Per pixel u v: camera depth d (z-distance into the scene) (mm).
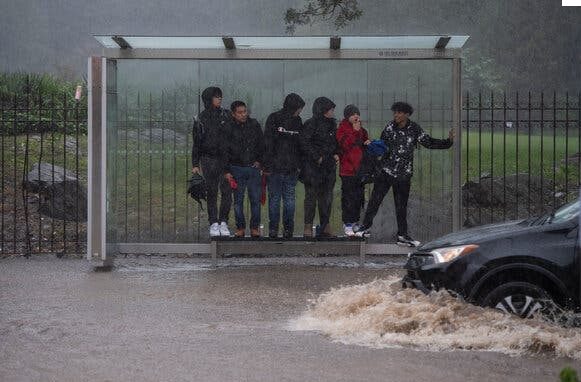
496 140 49812
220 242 25938
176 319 18188
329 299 19234
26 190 29031
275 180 26359
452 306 16375
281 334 16641
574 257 16156
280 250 25875
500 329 15914
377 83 27406
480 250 16484
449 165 27219
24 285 22516
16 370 14016
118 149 27625
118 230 28062
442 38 25359
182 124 27531
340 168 26562
